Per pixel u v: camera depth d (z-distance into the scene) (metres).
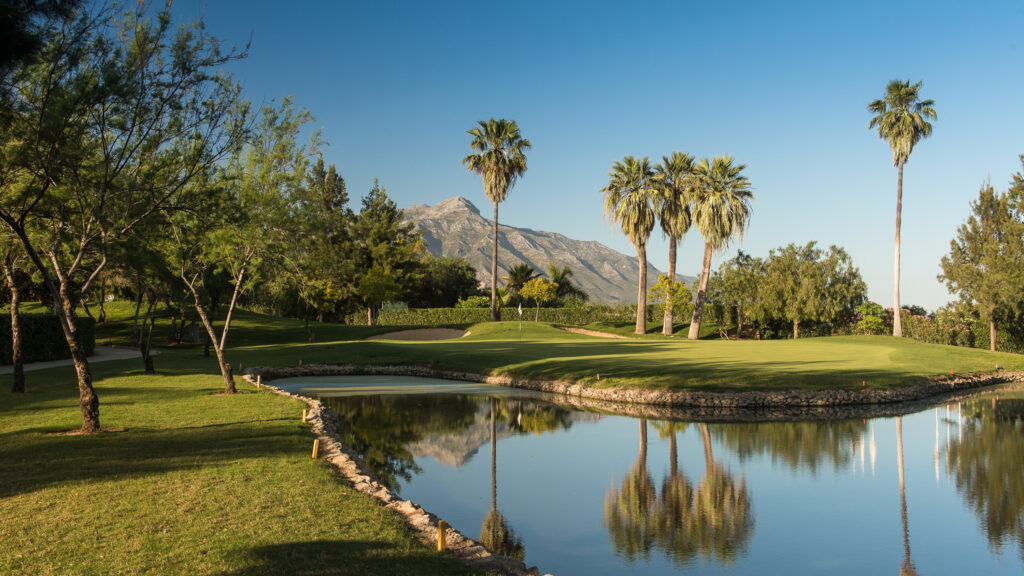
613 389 23.53
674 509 11.18
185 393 19.55
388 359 34.31
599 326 61.38
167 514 7.52
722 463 14.39
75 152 10.96
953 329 48.47
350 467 10.62
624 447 15.96
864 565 8.79
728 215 51.00
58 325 34.12
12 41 7.98
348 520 7.49
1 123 10.22
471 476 13.24
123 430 13.10
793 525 10.43
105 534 6.80
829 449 15.69
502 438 16.95
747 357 31.25
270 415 15.45
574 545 9.47
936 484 12.72
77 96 10.75
